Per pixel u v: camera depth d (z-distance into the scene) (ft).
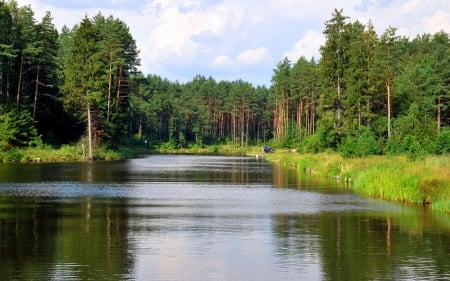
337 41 271.69
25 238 71.87
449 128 258.78
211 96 599.16
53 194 120.57
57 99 295.48
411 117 242.99
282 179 166.91
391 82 267.18
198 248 67.15
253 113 575.38
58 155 263.08
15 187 134.10
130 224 82.99
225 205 105.29
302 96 420.36
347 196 120.26
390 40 292.20
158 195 121.29
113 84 325.21
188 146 542.57
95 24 385.09
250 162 282.77
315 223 84.89
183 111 571.69
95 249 66.03
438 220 87.61
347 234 76.07
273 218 89.45
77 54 299.17
